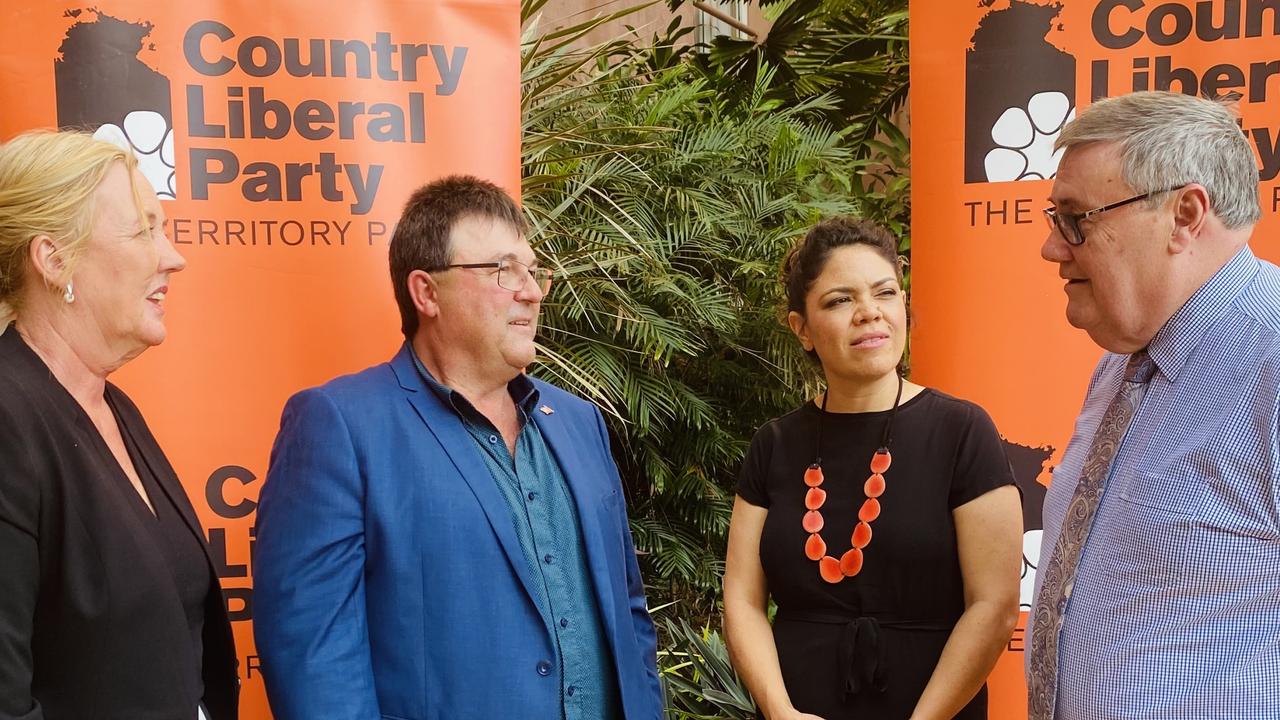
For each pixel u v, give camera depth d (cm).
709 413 397
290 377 231
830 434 195
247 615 231
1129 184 140
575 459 180
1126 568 142
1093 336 152
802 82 497
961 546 184
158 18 222
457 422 169
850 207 432
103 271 140
